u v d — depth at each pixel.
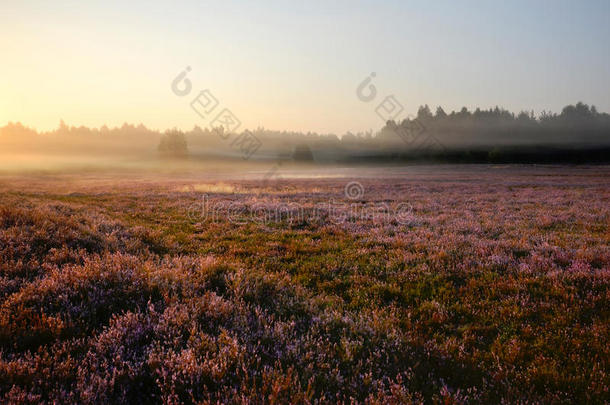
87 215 13.05
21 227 8.28
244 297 5.64
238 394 3.06
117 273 5.68
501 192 27.77
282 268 7.89
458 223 13.33
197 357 3.62
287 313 5.17
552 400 3.27
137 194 26.42
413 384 3.46
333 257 8.79
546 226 12.91
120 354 3.51
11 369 3.05
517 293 5.93
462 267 7.60
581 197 23.02
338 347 4.12
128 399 3.01
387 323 4.77
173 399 2.99
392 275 7.25
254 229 12.66
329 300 5.84
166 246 9.55
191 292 5.29
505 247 9.30
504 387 3.48
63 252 6.91
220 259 7.82
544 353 4.21
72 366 3.28
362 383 3.41
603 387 3.43
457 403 3.12
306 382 3.33
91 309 4.54
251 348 3.85
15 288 5.03
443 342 4.46
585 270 6.96
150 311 4.48
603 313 5.13
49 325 3.89
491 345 4.42
